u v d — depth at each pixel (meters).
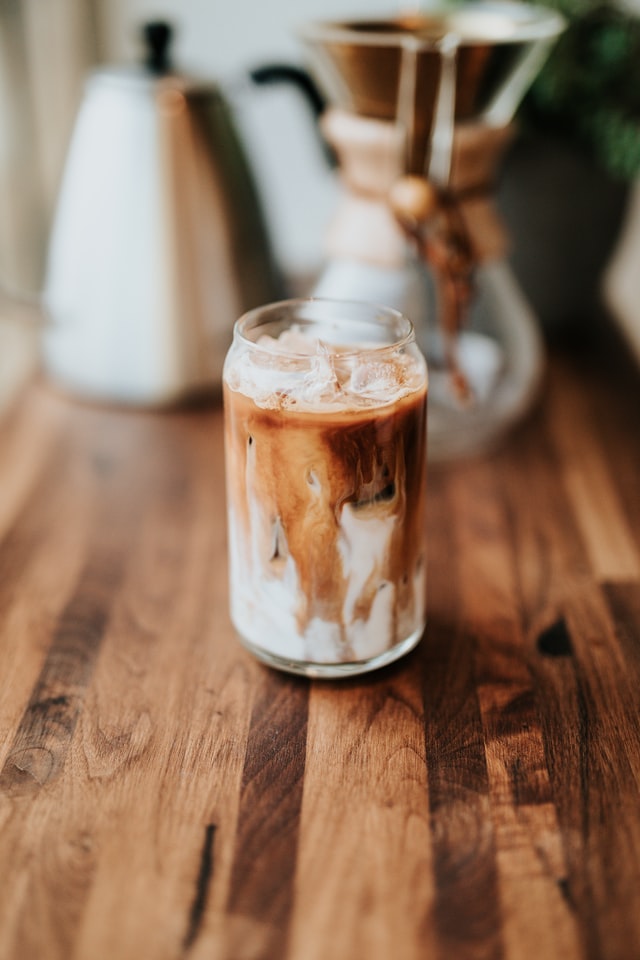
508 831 0.48
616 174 0.77
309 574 0.52
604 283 0.90
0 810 0.48
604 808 0.49
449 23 0.71
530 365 0.73
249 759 0.51
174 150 0.73
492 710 0.53
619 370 0.81
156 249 0.73
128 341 0.75
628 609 0.59
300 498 0.51
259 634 0.55
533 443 0.73
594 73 0.74
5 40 0.89
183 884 0.46
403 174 0.64
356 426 0.50
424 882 0.46
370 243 0.68
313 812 0.48
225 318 0.76
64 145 0.96
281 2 0.91
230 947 0.44
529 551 0.63
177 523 0.66
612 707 0.53
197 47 0.93
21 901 0.45
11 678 0.55
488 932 0.44
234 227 0.76
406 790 0.49
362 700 0.54
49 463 0.71
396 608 0.54
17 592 0.60
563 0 0.74
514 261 0.81
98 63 0.94
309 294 0.86
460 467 0.71
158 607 0.59
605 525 0.65
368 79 0.64
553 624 0.58
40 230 0.97
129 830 0.48
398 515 0.52
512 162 0.77
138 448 0.73
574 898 0.45
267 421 0.50
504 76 0.65
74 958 0.43
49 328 0.77
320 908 0.45
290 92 0.93
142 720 0.53
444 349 0.70
